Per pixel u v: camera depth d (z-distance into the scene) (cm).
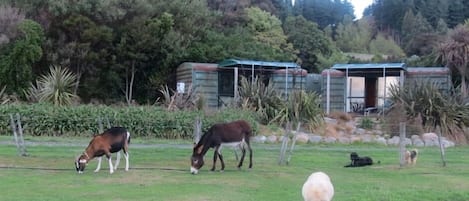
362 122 2678
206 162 1585
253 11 4641
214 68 3066
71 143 1975
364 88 3428
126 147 1355
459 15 7319
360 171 1460
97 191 1075
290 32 4856
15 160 1502
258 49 3816
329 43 5047
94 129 2250
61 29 3169
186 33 3522
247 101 2603
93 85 3212
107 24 3266
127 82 3362
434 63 3500
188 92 2683
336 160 1705
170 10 3525
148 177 1269
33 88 2684
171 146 1972
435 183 1276
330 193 733
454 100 2644
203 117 2300
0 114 2211
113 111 2305
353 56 5659
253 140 2234
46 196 1009
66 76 2700
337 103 3216
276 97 2616
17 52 2820
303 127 2503
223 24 4478
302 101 2538
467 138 2533
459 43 3139
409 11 7625
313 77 3259
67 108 2309
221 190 1114
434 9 7469
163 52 3334
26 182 1157
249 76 3131
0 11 2897
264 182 1234
